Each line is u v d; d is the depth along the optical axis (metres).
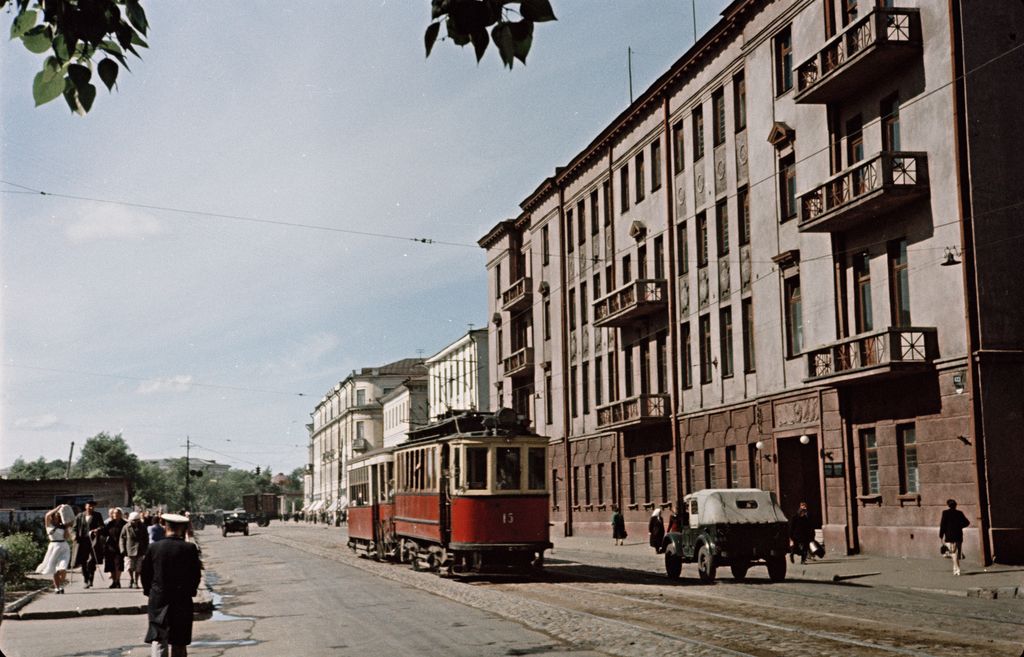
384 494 31.69
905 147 25.08
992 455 22.36
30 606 18.27
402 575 25.16
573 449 49.19
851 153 27.55
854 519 26.92
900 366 23.91
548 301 53.16
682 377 37.62
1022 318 22.98
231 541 63.88
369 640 13.25
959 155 23.20
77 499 47.91
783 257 29.97
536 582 22.08
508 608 16.53
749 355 32.91
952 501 20.62
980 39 23.56
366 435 113.25
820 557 25.69
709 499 21.33
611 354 44.72
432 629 14.21
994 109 23.48
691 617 14.52
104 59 4.93
